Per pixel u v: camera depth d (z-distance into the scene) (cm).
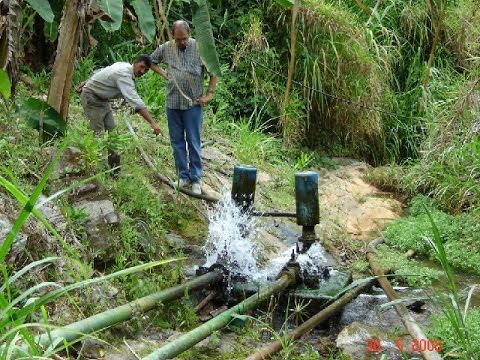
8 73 552
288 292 564
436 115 1095
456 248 795
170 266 620
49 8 541
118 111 968
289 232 817
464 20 1216
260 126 1142
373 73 1202
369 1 1303
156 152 876
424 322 571
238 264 575
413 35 1312
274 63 1191
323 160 1148
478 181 946
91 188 586
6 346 293
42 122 628
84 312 476
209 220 735
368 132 1198
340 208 939
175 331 512
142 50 1118
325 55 1181
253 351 486
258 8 1232
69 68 673
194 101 761
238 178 592
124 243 570
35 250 486
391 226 860
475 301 644
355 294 587
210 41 454
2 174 546
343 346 510
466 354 428
